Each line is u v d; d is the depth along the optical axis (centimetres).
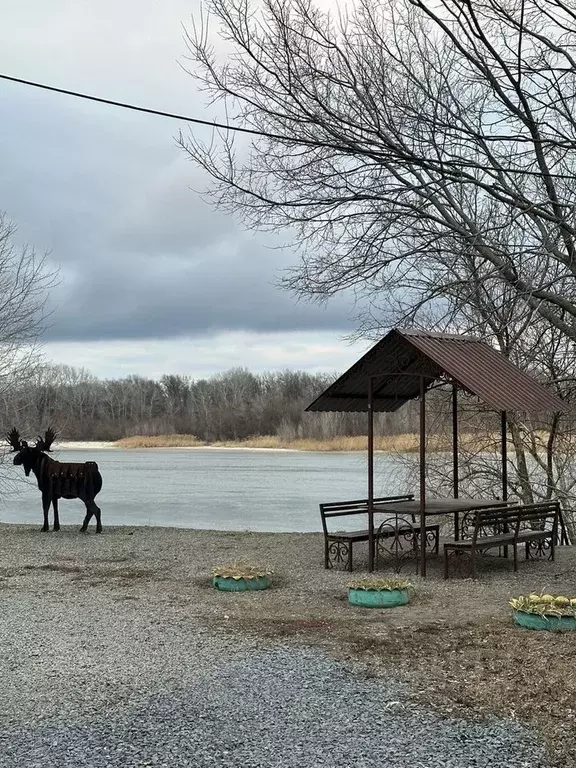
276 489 2941
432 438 1611
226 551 1264
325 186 918
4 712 526
